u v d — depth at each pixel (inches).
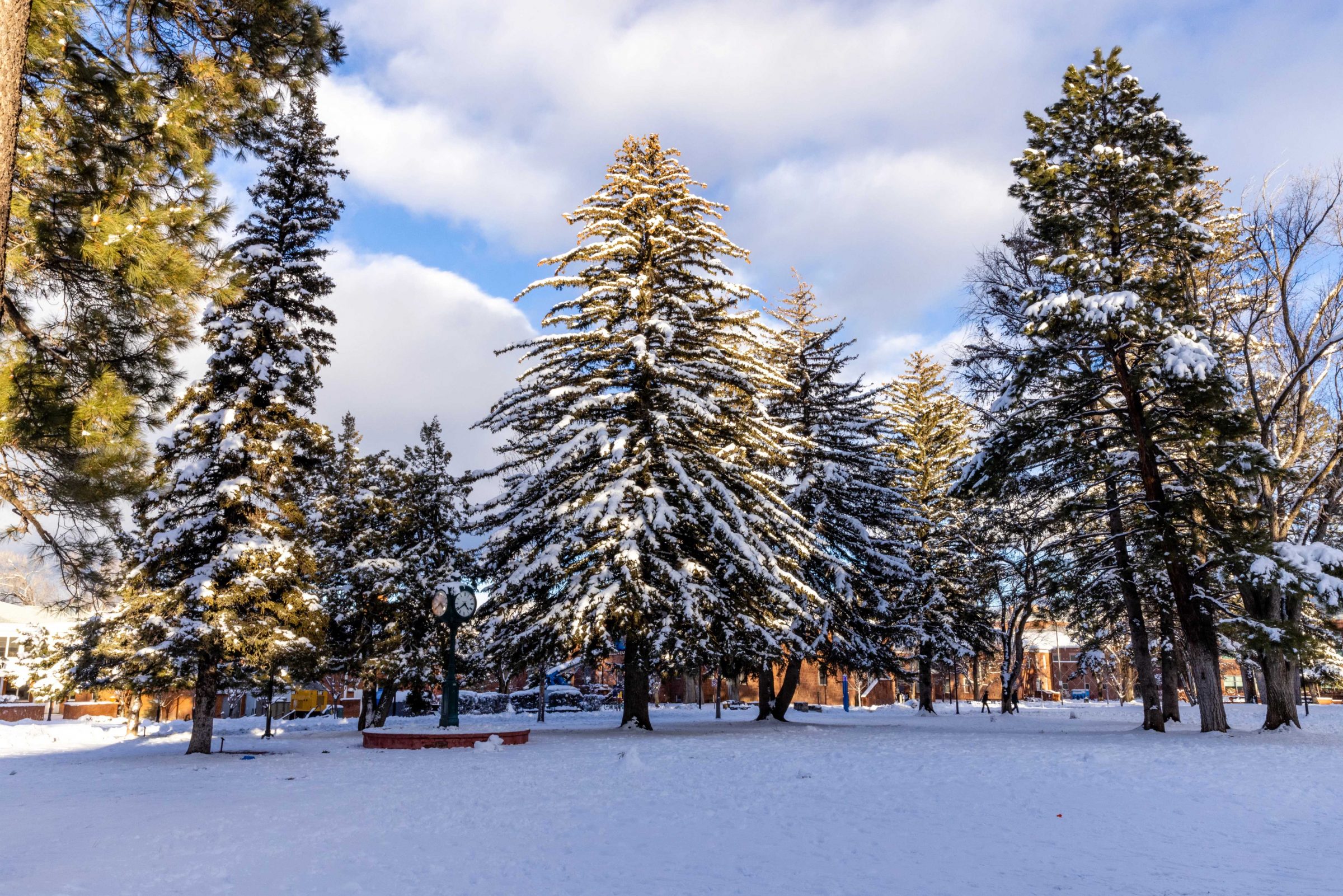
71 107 424.8
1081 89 1015.0
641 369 994.1
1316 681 1956.2
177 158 433.4
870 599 1369.3
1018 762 581.0
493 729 826.2
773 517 1017.5
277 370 895.1
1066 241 1015.6
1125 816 360.8
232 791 489.4
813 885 242.7
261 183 954.1
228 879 258.5
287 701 2095.2
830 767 555.8
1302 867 263.0
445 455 1489.9
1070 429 1016.2
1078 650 4018.2
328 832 339.9
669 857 284.2
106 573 483.5
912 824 343.6
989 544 1254.9
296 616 872.9
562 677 2596.0
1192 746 727.1
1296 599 863.1
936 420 1953.7
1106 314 895.7
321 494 1456.7
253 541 848.3
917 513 1593.3
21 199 403.9
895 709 2452.0
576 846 304.3
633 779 505.0
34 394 418.3
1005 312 1086.4
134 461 448.5
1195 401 894.4
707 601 921.5
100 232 384.2
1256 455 873.5
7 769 669.3
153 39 454.6
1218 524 926.4
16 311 436.5
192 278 410.6
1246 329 1053.8
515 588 944.3
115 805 434.6
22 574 1083.3
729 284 1029.8
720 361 1050.1
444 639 1375.5
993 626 2004.2
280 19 468.1
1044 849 292.2
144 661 828.6
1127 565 1029.2
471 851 298.7
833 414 1411.2
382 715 1371.8
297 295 945.5
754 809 386.0
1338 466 1014.4
